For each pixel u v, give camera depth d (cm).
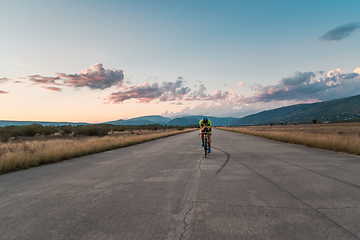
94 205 342
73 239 234
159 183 480
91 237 237
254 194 384
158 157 928
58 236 241
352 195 367
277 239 226
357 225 255
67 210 322
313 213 293
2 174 646
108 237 236
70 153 1004
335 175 521
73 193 414
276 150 1090
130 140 1770
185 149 1253
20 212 318
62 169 701
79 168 710
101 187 455
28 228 263
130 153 1121
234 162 746
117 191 421
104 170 657
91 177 560
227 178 514
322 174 533
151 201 357
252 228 252
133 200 364
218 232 244
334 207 314
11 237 241
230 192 399
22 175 618
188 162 775
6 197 397
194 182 483
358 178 488
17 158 767
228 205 331
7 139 2258
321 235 233
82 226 266
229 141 1783
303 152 995
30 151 991
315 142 1247
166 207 327
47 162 862
